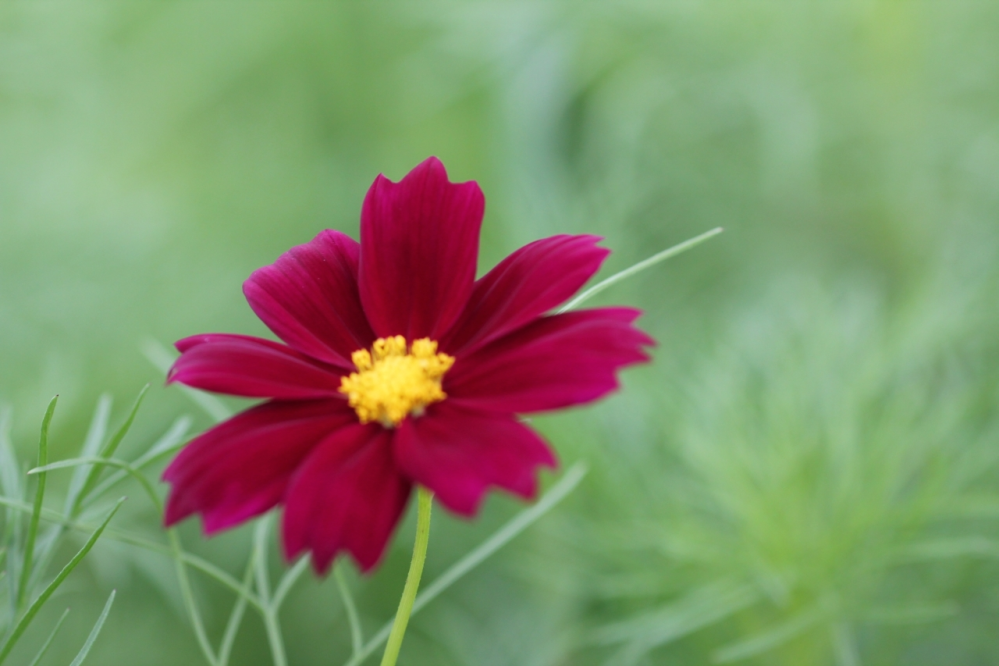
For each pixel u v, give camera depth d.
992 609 0.49
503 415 0.35
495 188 0.67
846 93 0.67
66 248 0.66
